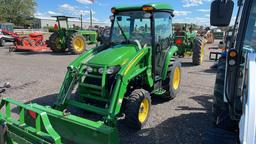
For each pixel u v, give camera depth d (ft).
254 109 6.27
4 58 40.57
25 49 49.14
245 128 6.20
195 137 13.03
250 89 6.53
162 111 16.61
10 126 10.00
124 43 15.72
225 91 8.56
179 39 37.32
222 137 8.85
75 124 10.45
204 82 24.54
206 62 37.45
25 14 210.18
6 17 199.11
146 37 15.51
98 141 9.91
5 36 63.62
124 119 13.64
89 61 13.94
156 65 16.22
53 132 8.89
